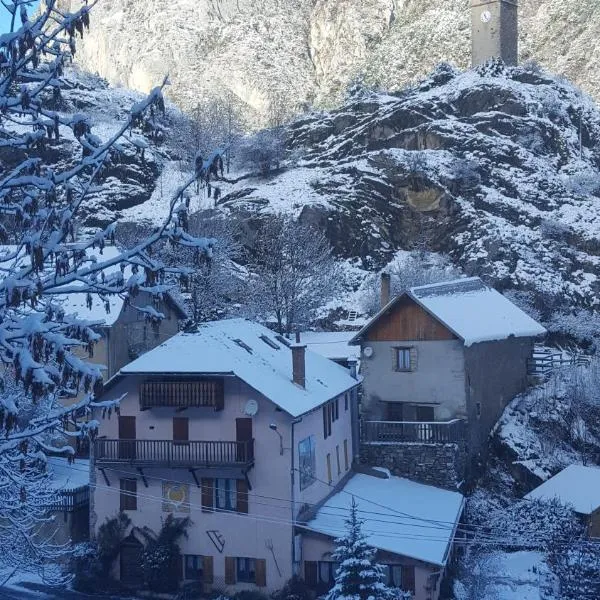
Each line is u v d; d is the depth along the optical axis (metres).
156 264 10.38
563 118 96.75
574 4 148.88
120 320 44.38
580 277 72.56
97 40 184.00
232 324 35.84
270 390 29.98
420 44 164.00
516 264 72.25
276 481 29.88
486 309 44.88
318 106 165.12
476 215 79.81
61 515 33.28
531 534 32.88
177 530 30.58
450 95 98.88
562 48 143.38
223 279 59.22
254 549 29.86
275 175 94.06
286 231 65.50
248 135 115.50
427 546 29.30
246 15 186.50
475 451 40.66
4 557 21.23
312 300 60.28
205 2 183.75
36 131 10.09
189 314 55.75
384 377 41.25
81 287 10.25
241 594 29.47
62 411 12.15
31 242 9.32
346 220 80.12
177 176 95.19
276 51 180.12
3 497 17.17
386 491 35.50
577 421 44.19
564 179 87.50
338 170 88.44
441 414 39.97
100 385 9.73
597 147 97.25
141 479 31.16
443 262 76.56
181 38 175.38
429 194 82.38
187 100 161.88
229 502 30.50
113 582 30.84
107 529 31.38
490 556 32.44
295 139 104.38
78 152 73.75
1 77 9.89
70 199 10.11
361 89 110.25
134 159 94.25
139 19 182.88
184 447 30.41
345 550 24.31
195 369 30.11
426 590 28.25
